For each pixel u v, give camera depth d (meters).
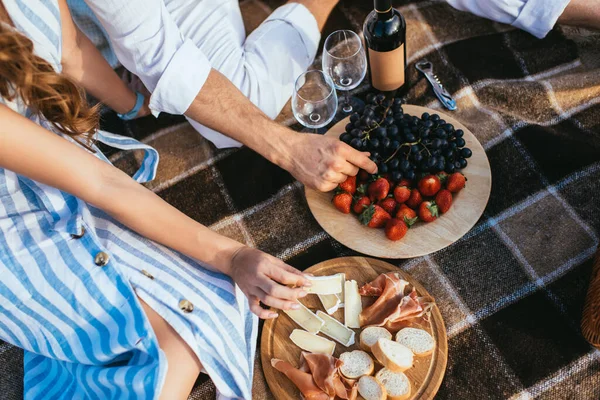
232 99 1.38
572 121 1.58
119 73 1.79
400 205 1.33
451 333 1.33
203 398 1.33
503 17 1.67
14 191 1.13
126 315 1.10
